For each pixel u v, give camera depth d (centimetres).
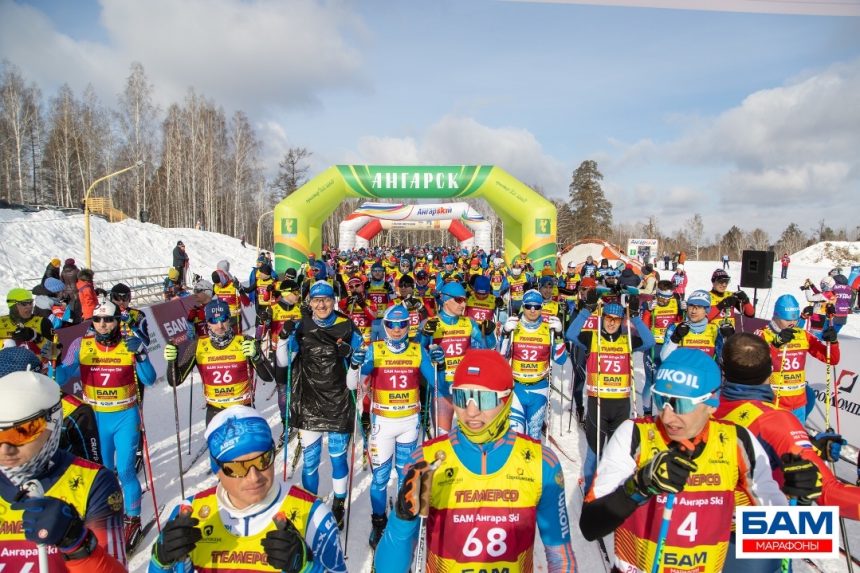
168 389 859
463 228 3491
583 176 6981
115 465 454
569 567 201
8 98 4034
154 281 2162
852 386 623
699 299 601
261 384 895
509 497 200
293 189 6038
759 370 262
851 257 4500
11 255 1794
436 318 546
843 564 387
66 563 170
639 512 228
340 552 191
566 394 864
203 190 4831
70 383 673
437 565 204
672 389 205
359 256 2548
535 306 533
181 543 162
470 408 194
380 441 438
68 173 4225
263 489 179
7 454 177
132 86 4178
